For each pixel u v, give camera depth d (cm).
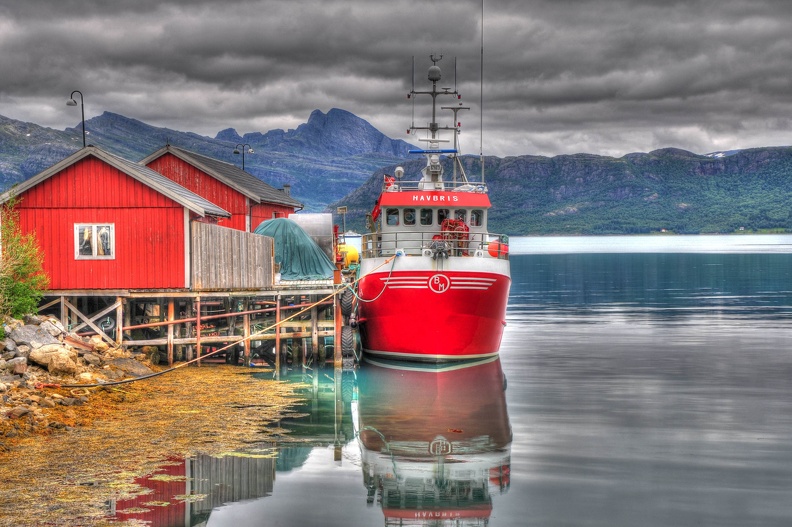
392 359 3005
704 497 1475
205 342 2791
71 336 2508
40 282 2661
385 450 1811
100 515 1341
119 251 2781
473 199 3094
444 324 2848
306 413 2148
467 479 1599
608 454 1770
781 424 2056
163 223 2778
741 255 15412
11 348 2172
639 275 9469
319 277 3388
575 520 1365
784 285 7650
